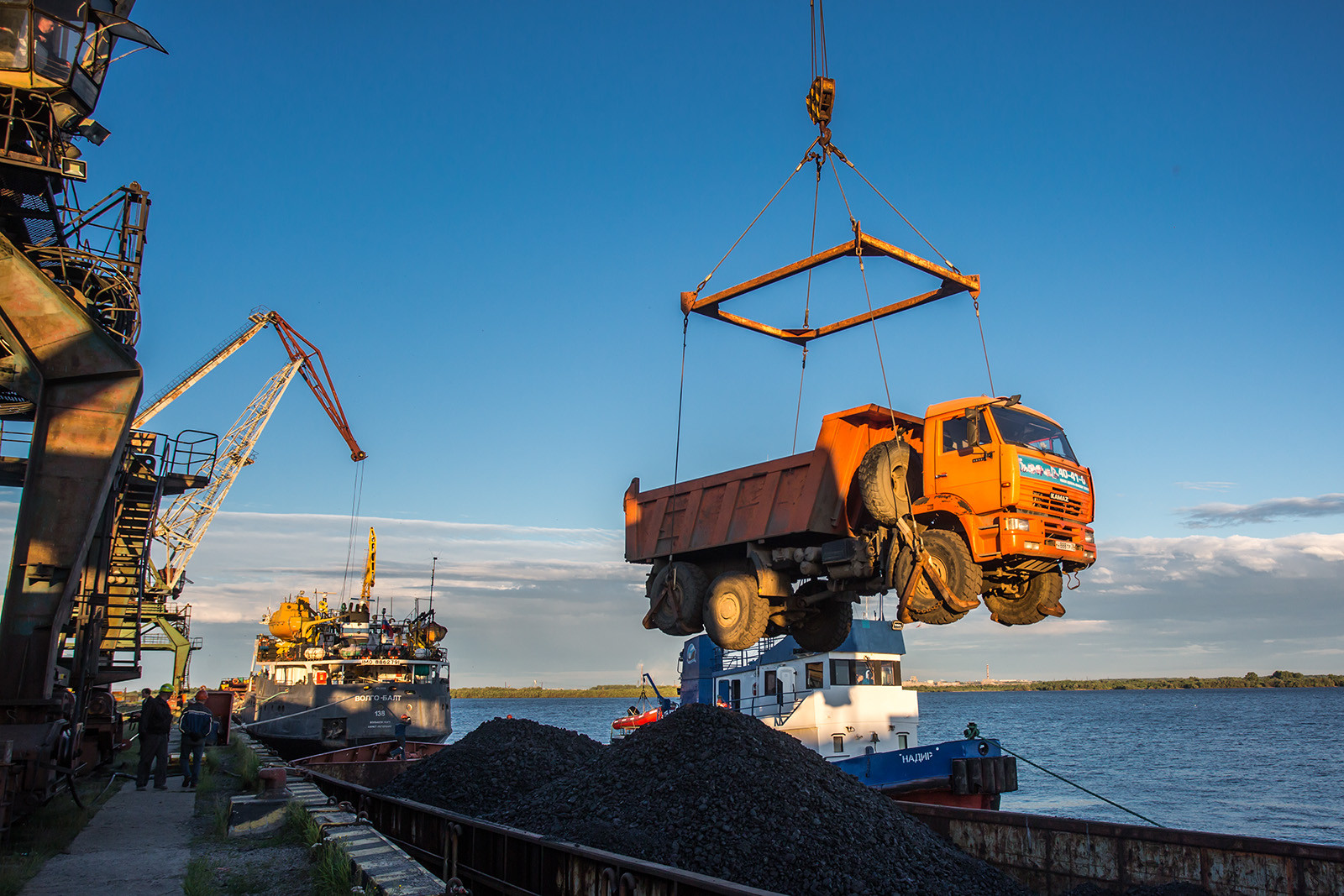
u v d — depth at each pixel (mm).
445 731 31781
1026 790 37688
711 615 13906
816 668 21391
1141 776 42844
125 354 11445
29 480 10844
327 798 11266
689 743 12289
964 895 10070
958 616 11656
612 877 8922
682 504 15438
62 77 12016
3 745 8633
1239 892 10148
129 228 14523
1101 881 11312
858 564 12125
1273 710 138500
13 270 11219
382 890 6660
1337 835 26484
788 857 9984
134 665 21266
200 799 12992
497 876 11008
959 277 12484
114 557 21469
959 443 11953
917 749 18719
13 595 10523
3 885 7422
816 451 13109
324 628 34469
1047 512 11562
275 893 7309
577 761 16406
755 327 14180
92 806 12047
